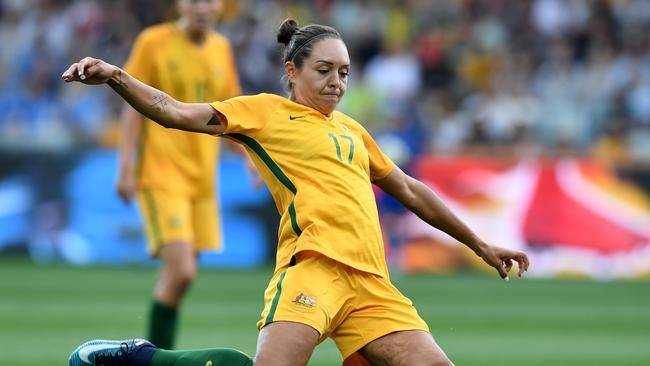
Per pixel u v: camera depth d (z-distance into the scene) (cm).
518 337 3688
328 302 1822
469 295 4909
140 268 5584
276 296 1830
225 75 3059
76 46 7000
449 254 5797
